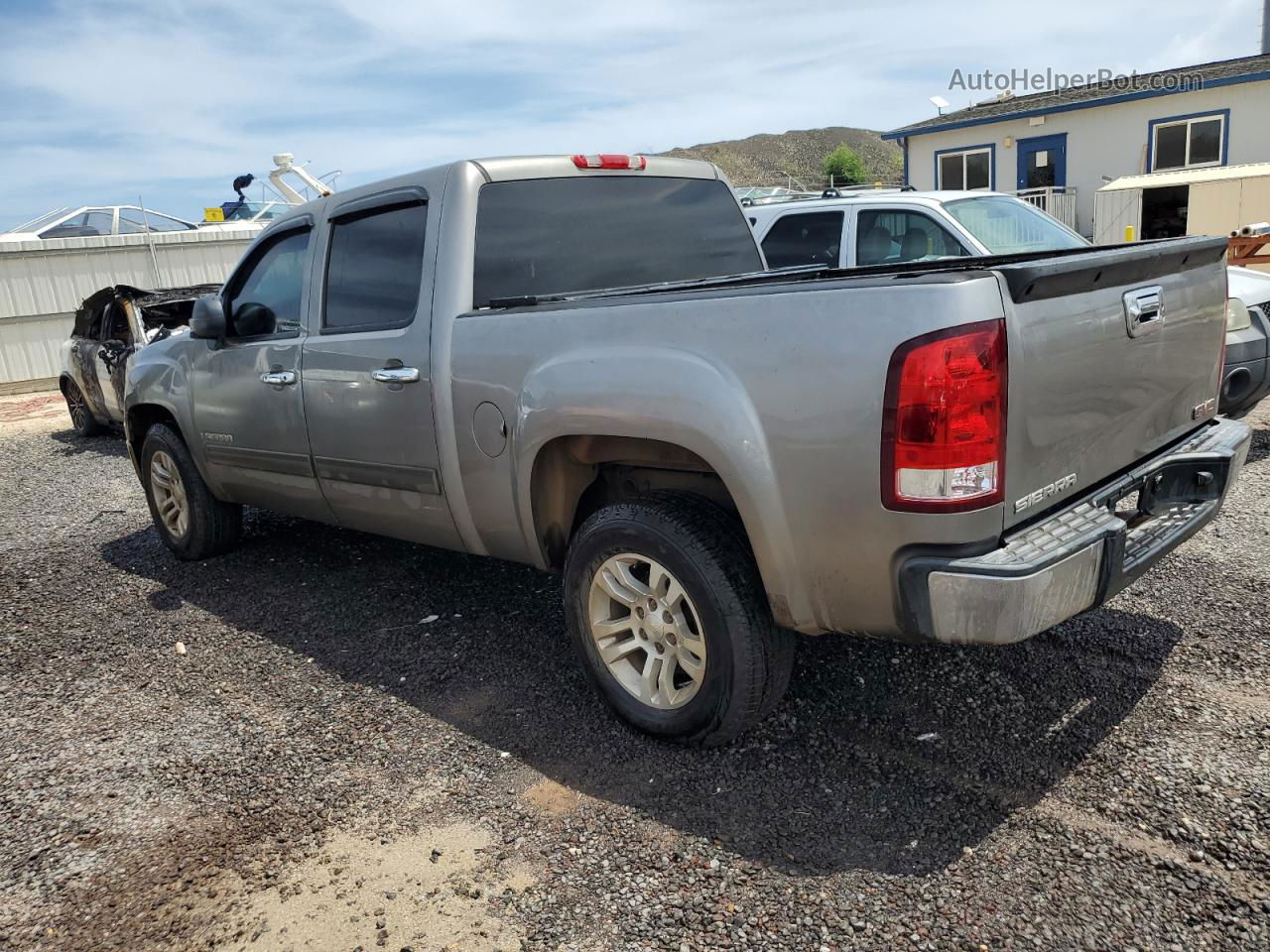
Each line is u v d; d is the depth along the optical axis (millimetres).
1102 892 2283
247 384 4461
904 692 3303
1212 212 15125
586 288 3828
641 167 4109
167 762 3213
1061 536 2469
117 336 10008
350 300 3969
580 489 3357
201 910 2449
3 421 13320
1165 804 2582
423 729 3318
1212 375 3357
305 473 4289
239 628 4379
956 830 2551
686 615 2961
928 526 2334
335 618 4406
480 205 3568
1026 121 21844
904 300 2311
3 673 4055
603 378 2875
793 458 2512
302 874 2570
